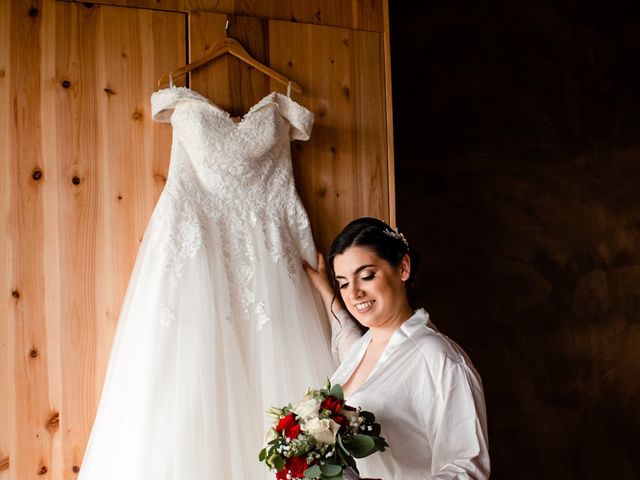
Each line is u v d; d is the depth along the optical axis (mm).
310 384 2639
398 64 4301
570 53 4750
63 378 2572
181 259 2557
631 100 4887
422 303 4285
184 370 2477
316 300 2844
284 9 2930
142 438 2402
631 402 4762
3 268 2529
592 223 4746
